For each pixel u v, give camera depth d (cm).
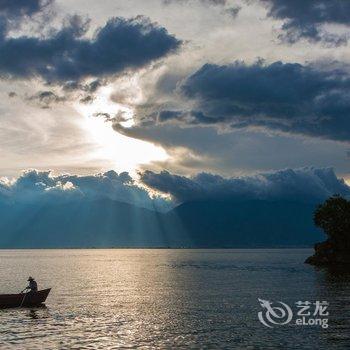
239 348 3406
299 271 11738
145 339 3700
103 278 10300
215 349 3384
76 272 12700
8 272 12556
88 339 3709
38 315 4834
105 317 4706
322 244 15200
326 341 3603
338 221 14250
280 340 3644
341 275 10044
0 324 4338
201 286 8019
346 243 14475
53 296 6562
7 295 5325
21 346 3494
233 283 8456
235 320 4481
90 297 6462
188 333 3906
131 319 4581
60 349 3406
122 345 3519
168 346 3478
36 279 9919
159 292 7125
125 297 6462
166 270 13562
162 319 4572
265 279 9238
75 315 4834
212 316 4725
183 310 5156
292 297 6125
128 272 12675
